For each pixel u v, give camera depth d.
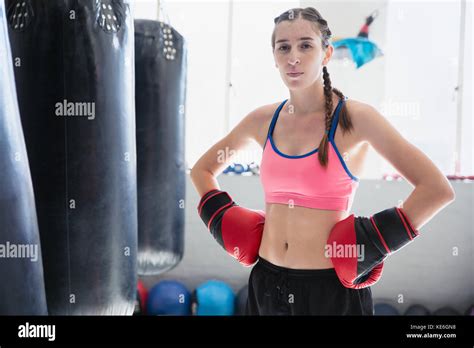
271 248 1.66
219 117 4.61
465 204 4.15
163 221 2.62
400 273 4.21
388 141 1.50
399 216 1.45
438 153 4.45
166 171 2.62
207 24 4.56
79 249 1.79
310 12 1.63
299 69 1.60
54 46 1.75
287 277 1.59
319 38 1.61
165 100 2.60
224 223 1.77
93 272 1.81
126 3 1.92
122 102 1.88
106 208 1.83
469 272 4.15
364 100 4.44
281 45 1.62
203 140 4.63
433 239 4.18
